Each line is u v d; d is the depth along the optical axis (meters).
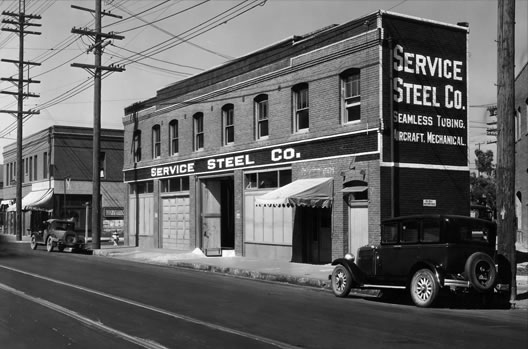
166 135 31.58
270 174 23.69
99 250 30.47
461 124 20.20
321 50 20.73
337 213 19.81
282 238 22.80
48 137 48.19
